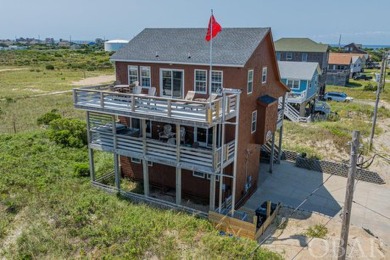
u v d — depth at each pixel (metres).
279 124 22.59
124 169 20.59
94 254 12.54
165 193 18.92
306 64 39.62
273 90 20.62
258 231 14.29
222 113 14.18
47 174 19.27
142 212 15.45
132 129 19.27
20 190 17.06
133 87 18.16
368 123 34.66
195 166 15.11
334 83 67.50
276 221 15.96
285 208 17.12
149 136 18.86
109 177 19.98
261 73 18.06
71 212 14.98
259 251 12.79
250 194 19.17
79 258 12.35
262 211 15.98
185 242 13.20
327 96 50.16
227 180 16.97
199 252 12.48
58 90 53.69
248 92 16.77
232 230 14.48
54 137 24.94
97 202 16.12
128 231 13.53
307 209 17.56
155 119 14.96
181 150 15.48
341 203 18.22
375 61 121.62
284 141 27.36
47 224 14.25
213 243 13.05
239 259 12.20
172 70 17.20
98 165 21.06
